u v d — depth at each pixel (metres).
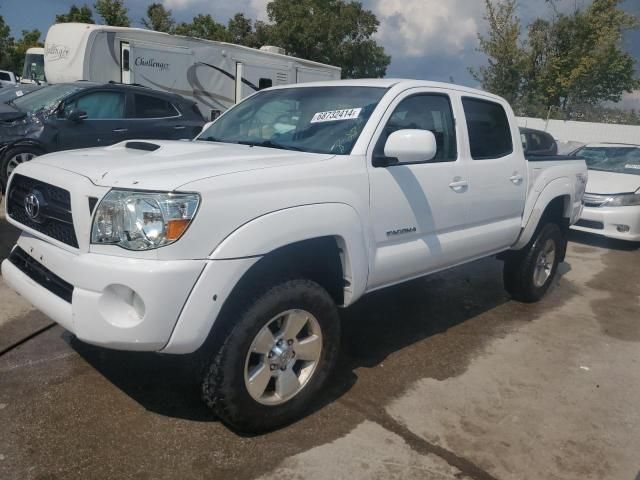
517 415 3.43
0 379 3.40
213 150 3.39
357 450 2.95
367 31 29.98
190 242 2.54
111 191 2.60
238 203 2.69
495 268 6.75
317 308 3.10
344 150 3.40
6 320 4.16
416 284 5.95
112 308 2.56
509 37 27.69
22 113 7.90
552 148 11.73
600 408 3.60
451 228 4.09
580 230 8.65
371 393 3.56
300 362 3.20
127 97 8.79
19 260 3.27
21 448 2.77
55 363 3.62
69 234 2.80
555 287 6.28
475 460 2.95
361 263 3.28
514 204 4.77
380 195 3.42
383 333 4.57
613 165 9.77
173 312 2.52
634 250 8.52
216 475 2.69
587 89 28.50
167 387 3.42
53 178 2.88
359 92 3.84
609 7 27.16
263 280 2.92
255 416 2.93
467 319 5.03
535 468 2.93
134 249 2.53
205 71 12.91
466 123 4.27
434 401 3.52
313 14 29.03
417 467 2.85
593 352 4.50
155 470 2.69
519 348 4.47
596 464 3.00
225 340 2.76
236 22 32.12
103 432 2.95
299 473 2.74
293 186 2.95
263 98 4.36
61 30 11.50
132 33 11.56
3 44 37.03
